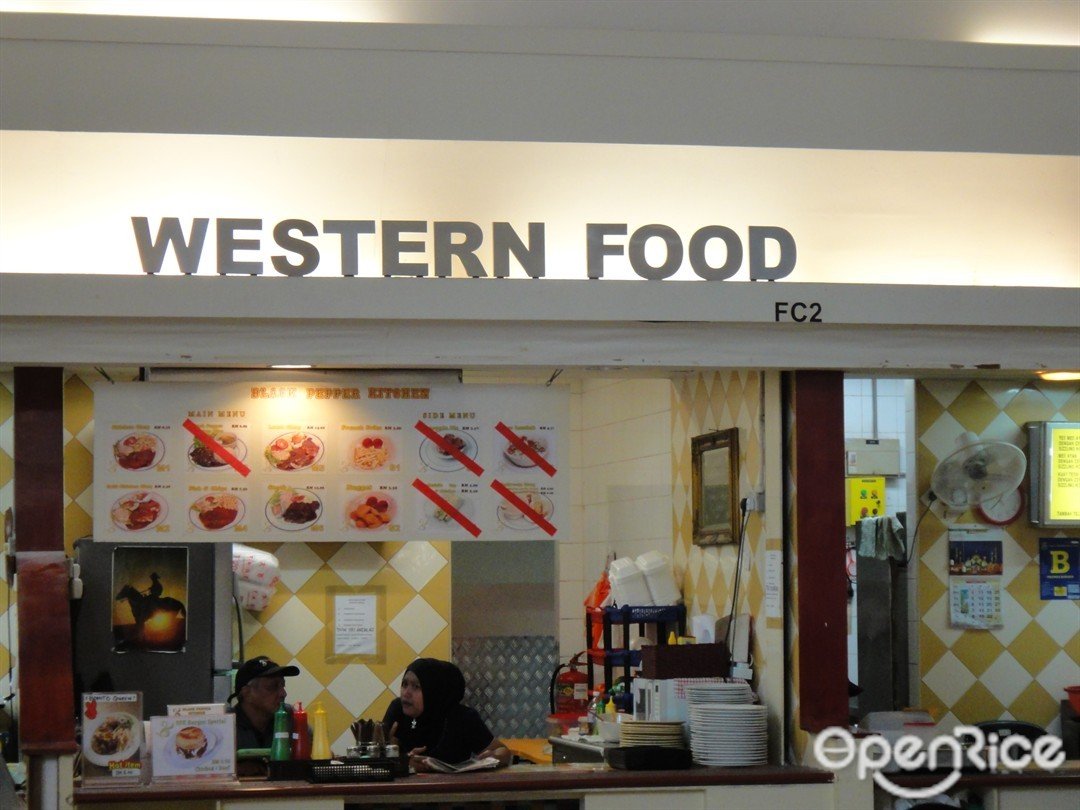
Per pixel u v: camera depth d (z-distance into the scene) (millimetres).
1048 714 7461
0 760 5555
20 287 5348
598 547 9578
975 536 7512
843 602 5926
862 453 7605
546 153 5961
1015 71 6090
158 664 7547
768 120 5914
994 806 5871
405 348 5574
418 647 8469
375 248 5773
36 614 5449
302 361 5527
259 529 5812
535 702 8820
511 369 5844
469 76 5758
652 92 5852
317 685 8328
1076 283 6258
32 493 5492
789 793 5719
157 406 5809
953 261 6199
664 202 6027
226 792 5410
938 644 7441
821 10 6062
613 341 5680
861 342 5828
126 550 7594
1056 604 7531
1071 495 7457
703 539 7230
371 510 5871
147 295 5418
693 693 6254
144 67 5621
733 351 5746
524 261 5699
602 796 5625
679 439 7875
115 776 5512
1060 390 7621
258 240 5582
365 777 5559
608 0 5918
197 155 5820
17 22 5578
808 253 6105
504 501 5926
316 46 5691
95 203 5785
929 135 6004
